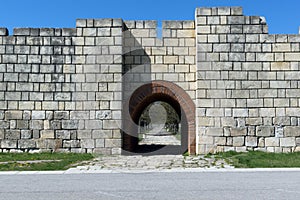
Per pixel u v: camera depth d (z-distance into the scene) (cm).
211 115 1547
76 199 761
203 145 1543
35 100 1578
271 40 1570
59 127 1570
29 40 1594
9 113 1575
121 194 809
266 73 1560
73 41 1589
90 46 1587
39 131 1571
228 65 1561
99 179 1021
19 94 1577
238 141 1539
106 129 1562
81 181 988
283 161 1332
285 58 1565
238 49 1567
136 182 967
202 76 1557
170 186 904
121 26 1591
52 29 1595
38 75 1584
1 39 1593
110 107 1567
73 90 1577
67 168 1247
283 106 1549
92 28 1593
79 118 1570
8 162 1355
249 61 1564
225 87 1554
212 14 1578
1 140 1570
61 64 1587
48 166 1274
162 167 1254
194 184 931
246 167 1241
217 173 1121
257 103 1550
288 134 1539
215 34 1572
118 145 1556
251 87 1555
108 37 1587
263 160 1346
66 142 1569
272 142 1538
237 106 1549
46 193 825
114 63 1577
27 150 1566
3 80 1584
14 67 1586
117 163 1344
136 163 1344
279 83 1557
